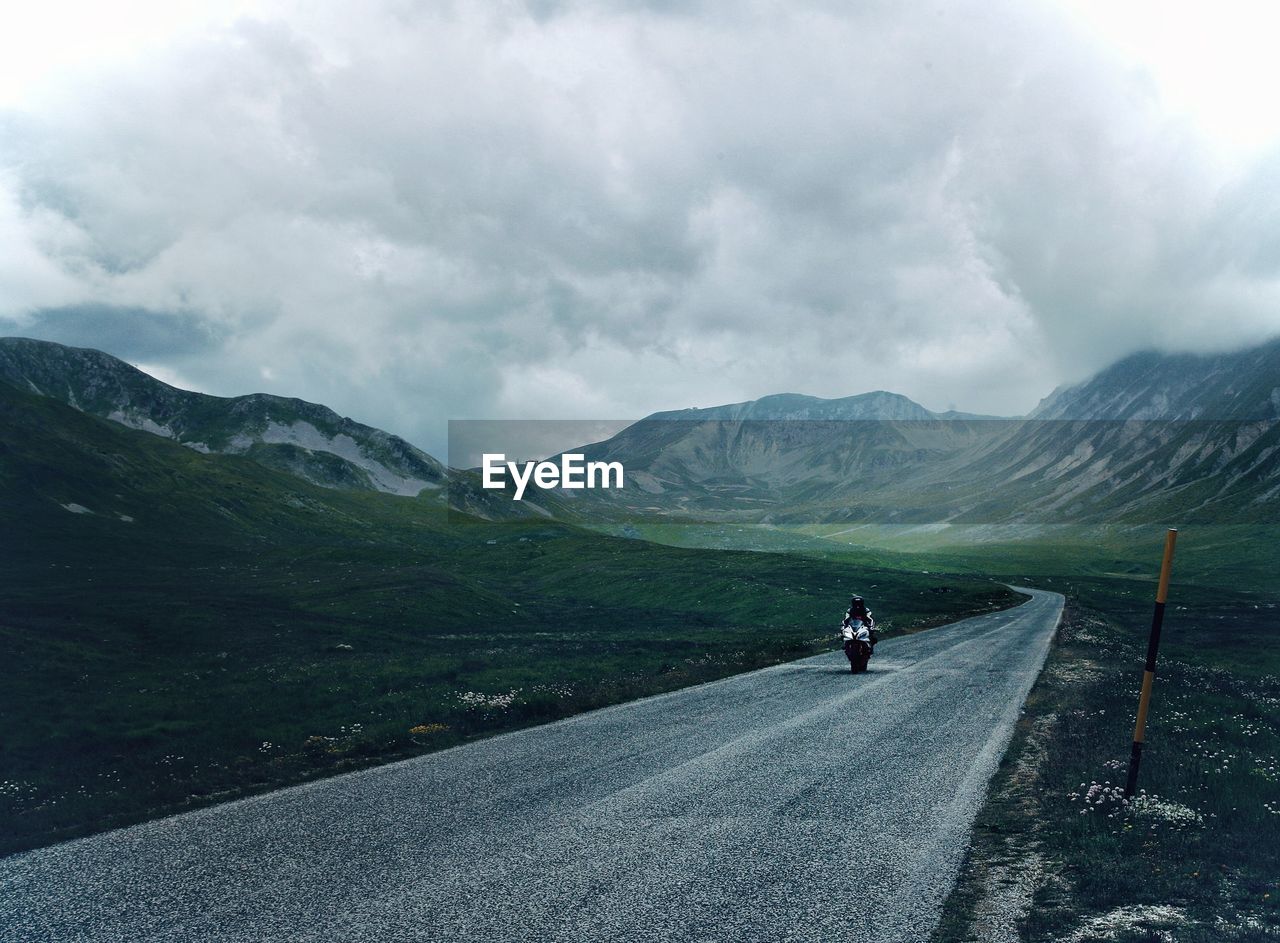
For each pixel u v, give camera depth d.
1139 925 7.97
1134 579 187.12
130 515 188.50
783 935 7.79
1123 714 21.50
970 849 10.58
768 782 14.25
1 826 12.30
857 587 107.31
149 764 17.41
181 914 8.45
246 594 90.06
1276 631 64.00
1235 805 12.47
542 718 22.33
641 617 89.00
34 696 29.22
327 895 8.94
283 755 18.33
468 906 8.55
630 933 7.82
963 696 25.16
